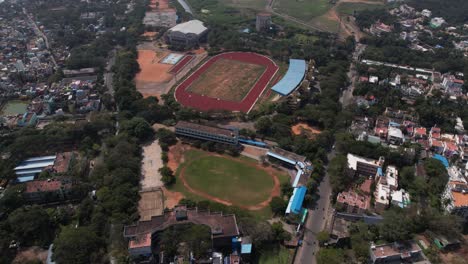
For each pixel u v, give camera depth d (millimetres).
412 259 195750
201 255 190125
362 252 197500
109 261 190875
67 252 185375
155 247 199375
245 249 196750
